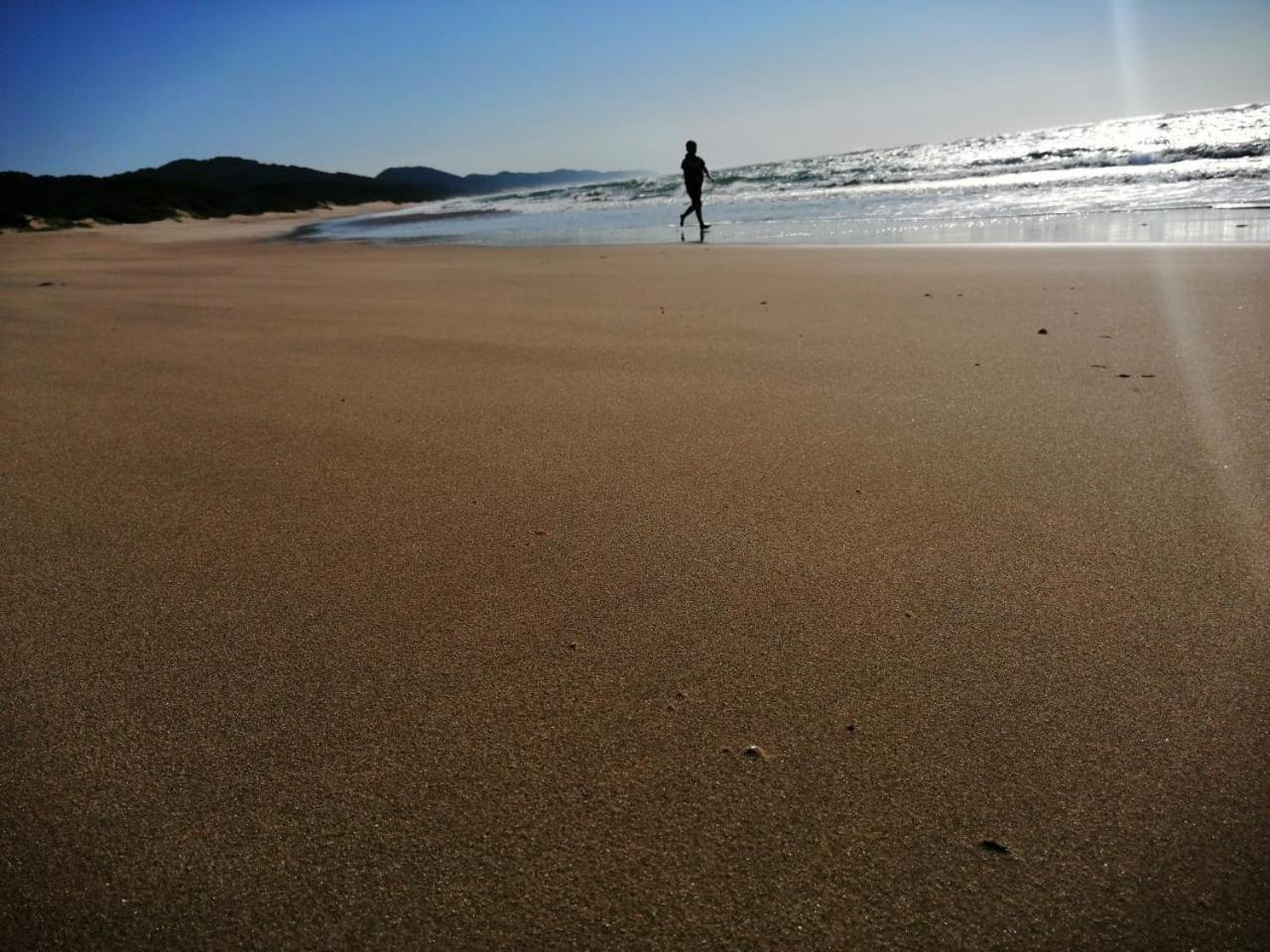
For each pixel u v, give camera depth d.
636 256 8.89
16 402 3.52
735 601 1.73
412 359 4.01
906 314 4.54
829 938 1.02
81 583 1.93
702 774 1.27
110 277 8.87
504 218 21.38
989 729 1.33
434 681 1.52
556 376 3.56
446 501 2.30
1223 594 1.65
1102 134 26.06
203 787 1.29
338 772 1.31
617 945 1.02
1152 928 1.02
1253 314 4.03
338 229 22.50
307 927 1.06
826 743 1.32
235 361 4.13
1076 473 2.26
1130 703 1.37
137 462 2.72
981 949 1.00
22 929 1.07
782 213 14.42
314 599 1.82
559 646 1.61
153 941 1.05
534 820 1.20
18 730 1.44
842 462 2.43
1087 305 4.48
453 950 1.02
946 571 1.80
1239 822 1.15
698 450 2.59
